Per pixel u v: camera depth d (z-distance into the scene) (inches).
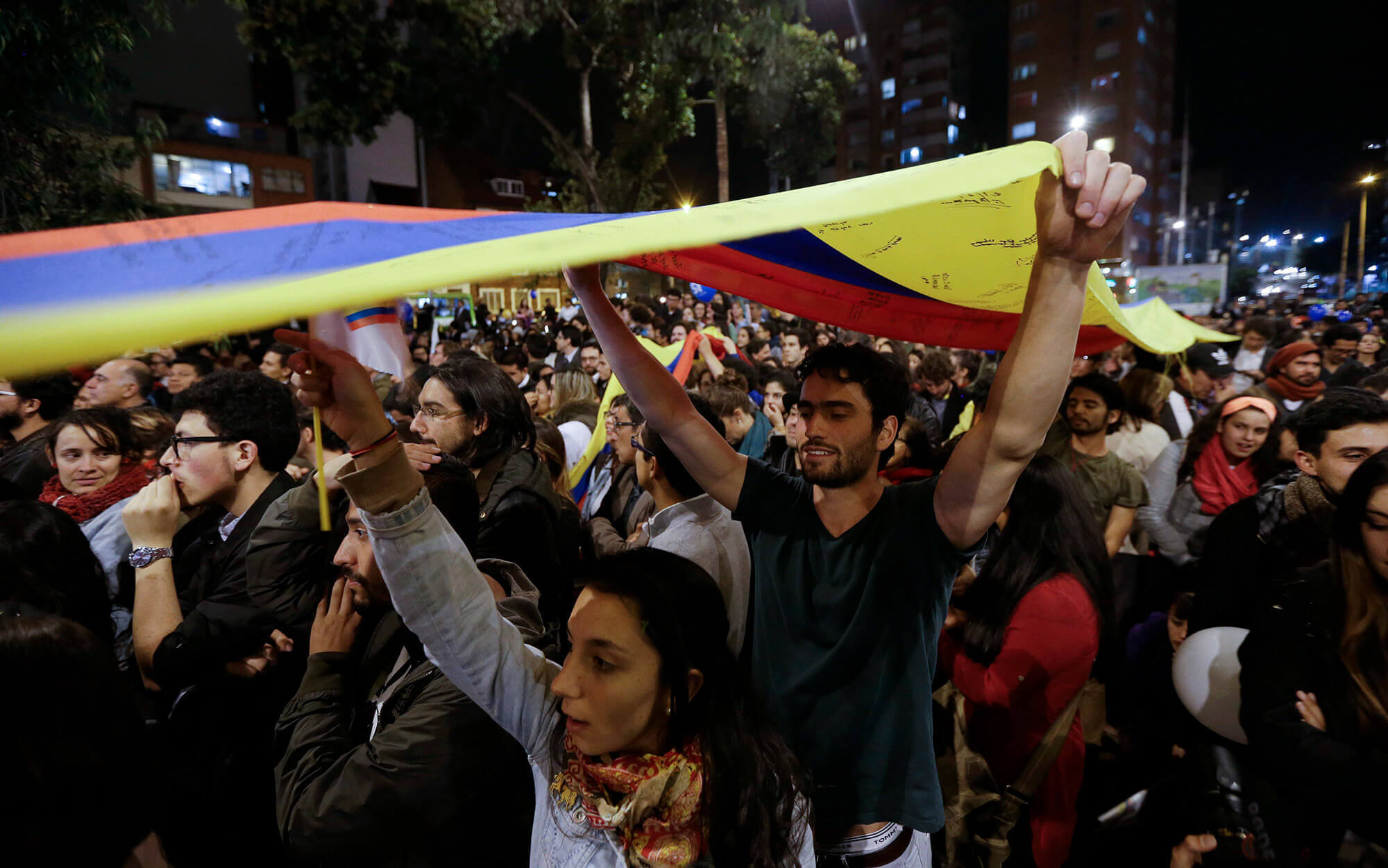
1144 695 106.8
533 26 801.6
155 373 231.1
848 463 53.6
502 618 48.2
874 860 55.0
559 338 397.7
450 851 50.3
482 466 100.0
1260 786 68.1
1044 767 77.6
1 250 23.8
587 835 40.4
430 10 730.2
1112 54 2178.9
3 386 130.1
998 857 77.2
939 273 56.3
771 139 1212.5
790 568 57.3
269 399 82.1
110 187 204.4
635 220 28.5
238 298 18.0
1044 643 76.1
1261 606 66.1
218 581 80.7
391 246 26.6
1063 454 126.6
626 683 39.4
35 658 35.6
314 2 676.1
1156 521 130.9
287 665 74.5
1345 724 56.6
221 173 1125.1
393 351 38.8
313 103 733.9
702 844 39.8
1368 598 55.5
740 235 25.6
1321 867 62.2
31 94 187.2
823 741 54.4
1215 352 217.8
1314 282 2100.1
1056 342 42.7
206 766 71.2
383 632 57.5
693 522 72.1
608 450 167.0
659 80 810.8
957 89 2471.7
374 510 41.2
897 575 53.1
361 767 48.2
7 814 34.1
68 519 65.4
